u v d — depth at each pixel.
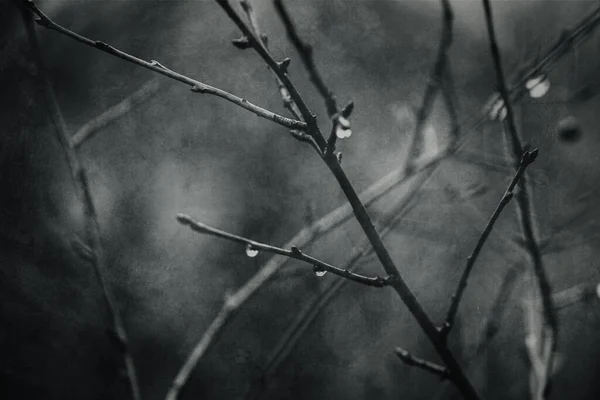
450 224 2.61
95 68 3.13
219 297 3.14
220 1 1.01
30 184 2.59
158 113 3.21
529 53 2.17
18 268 2.57
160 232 3.12
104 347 2.72
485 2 1.37
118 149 3.07
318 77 1.08
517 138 1.45
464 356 2.60
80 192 1.72
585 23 1.69
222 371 2.98
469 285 2.71
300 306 3.04
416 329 3.09
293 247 1.13
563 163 2.18
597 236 2.06
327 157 1.11
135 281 3.01
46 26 1.01
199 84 1.06
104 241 2.91
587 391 2.61
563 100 2.14
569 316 2.56
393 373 3.09
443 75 1.85
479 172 2.37
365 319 3.11
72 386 2.70
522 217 1.48
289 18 1.08
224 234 1.12
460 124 1.96
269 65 1.05
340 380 3.07
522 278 1.99
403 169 1.88
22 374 2.62
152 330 3.05
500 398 2.51
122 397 2.76
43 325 2.64
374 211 2.56
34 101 2.57
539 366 1.48
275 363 1.96
